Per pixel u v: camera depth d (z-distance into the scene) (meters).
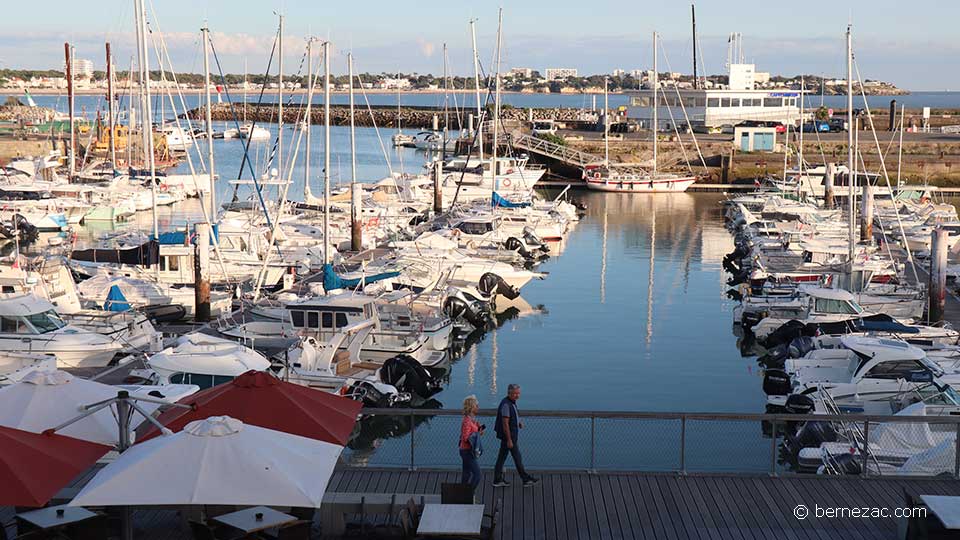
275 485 10.38
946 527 11.71
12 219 54.38
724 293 42.41
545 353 32.50
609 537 13.34
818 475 15.59
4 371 26.33
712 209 71.56
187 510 13.26
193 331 30.91
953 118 117.69
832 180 65.62
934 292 33.38
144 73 46.59
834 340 28.97
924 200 62.50
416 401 27.20
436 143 108.25
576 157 87.31
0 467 10.45
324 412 12.78
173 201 69.88
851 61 40.12
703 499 14.64
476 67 73.94
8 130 98.25
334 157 106.38
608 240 57.72
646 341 34.03
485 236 49.94
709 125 102.50
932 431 18.06
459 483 13.73
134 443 12.09
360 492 14.74
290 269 39.66
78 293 35.53
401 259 39.78
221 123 165.00
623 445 15.99
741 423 15.88
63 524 12.23
